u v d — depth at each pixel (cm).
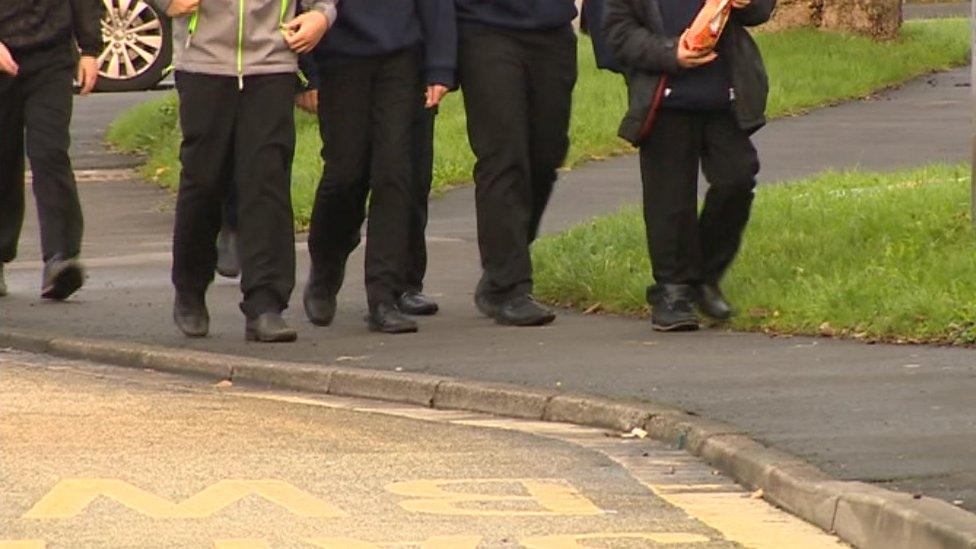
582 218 5006
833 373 3030
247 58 3481
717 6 3350
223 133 3516
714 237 3497
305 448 2691
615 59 3472
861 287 3500
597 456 2645
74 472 2541
